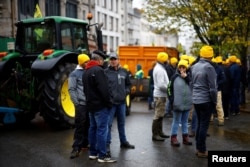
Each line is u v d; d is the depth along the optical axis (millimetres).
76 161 6008
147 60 17359
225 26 13844
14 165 5805
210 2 13992
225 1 13281
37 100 8453
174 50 18969
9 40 14383
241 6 13508
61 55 8344
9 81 8805
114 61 6590
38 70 8055
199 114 6223
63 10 25078
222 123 9281
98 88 5688
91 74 5738
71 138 7719
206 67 6004
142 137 7840
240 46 14609
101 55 5863
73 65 8766
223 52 16172
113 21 47500
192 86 6266
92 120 6008
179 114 7031
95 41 10320
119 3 49719
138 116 11016
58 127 8586
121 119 6801
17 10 18375
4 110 8266
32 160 6078
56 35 8828
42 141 7449
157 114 7473
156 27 18016
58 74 8352
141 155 6367
